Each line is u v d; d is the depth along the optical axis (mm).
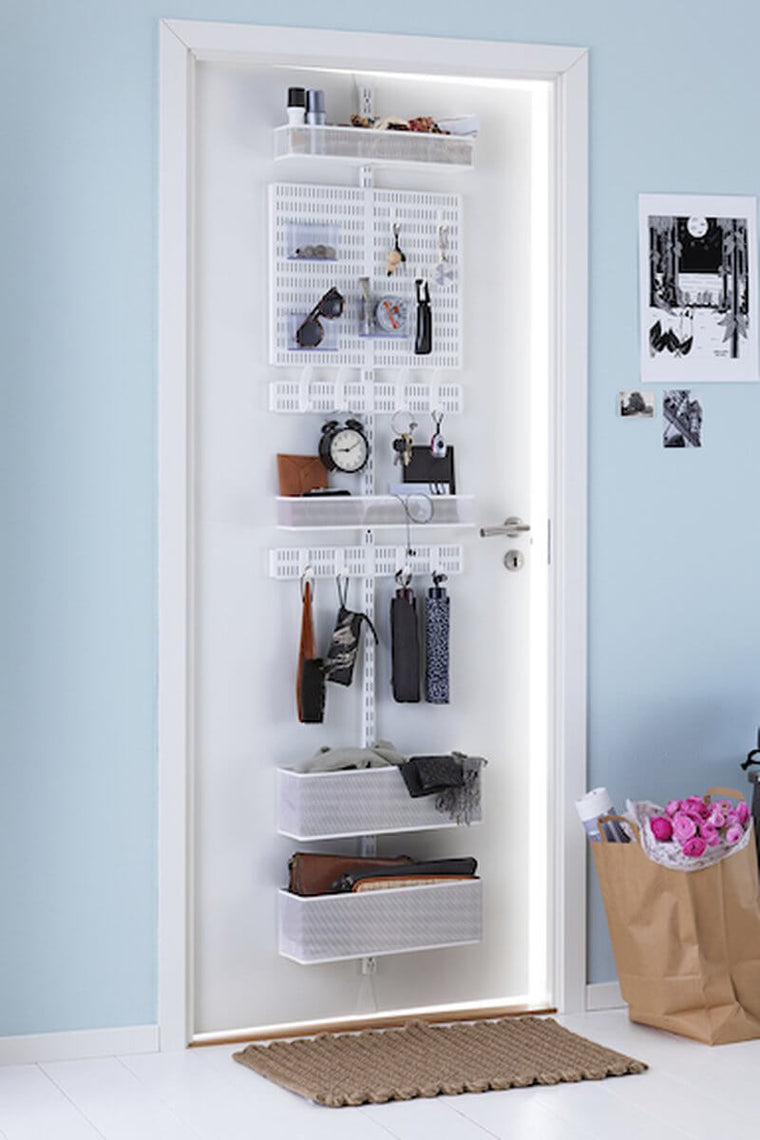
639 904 3496
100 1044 3406
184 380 3414
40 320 3322
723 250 3811
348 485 3645
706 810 3564
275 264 3539
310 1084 3184
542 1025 3598
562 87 3666
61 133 3324
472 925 3621
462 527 3705
